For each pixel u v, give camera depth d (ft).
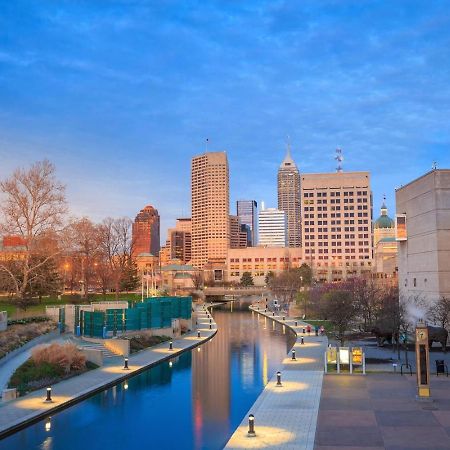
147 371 162.50
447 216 204.13
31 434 97.40
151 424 105.50
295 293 492.95
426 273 213.66
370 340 214.28
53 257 257.34
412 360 160.97
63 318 212.43
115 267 369.09
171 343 207.21
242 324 339.36
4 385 120.16
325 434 86.99
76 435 97.30
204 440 95.55
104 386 132.67
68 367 141.59
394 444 81.20
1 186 230.89
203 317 378.32
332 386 125.29
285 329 303.48
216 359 189.98
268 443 82.48
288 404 107.86
